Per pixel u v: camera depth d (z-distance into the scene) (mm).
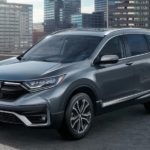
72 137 6625
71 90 6461
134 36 8227
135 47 8109
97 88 6965
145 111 9055
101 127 7602
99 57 7191
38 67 6656
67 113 6441
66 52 7348
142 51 8227
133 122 8039
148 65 8195
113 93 7348
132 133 7207
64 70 6535
